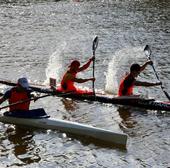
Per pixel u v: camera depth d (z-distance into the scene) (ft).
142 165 36.88
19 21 120.26
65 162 37.40
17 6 153.38
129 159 38.04
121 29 108.27
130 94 52.54
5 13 136.15
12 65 71.15
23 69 68.64
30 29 107.45
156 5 155.33
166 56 77.87
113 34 101.35
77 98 54.29
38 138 42.37
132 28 109.60
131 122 46.50
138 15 132.46
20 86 44.73
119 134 40.91
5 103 51.34
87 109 50.70
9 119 45.65
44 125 44.57
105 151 39.65
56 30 106.32
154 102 50.42
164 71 67.31
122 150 39.86
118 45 88.63
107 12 139.23
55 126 44.16
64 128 43.73
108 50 83.71
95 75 65.21
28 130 44.27
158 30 106.52
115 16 130.52
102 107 51.42
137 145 40.86
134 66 51.75
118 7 151.12
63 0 171.83
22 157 38.24
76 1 168.86
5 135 42.91
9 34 100.12
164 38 96.07
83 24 115.96
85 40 93.76
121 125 45.62
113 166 36.68
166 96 52.80
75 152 39.42
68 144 41.09
